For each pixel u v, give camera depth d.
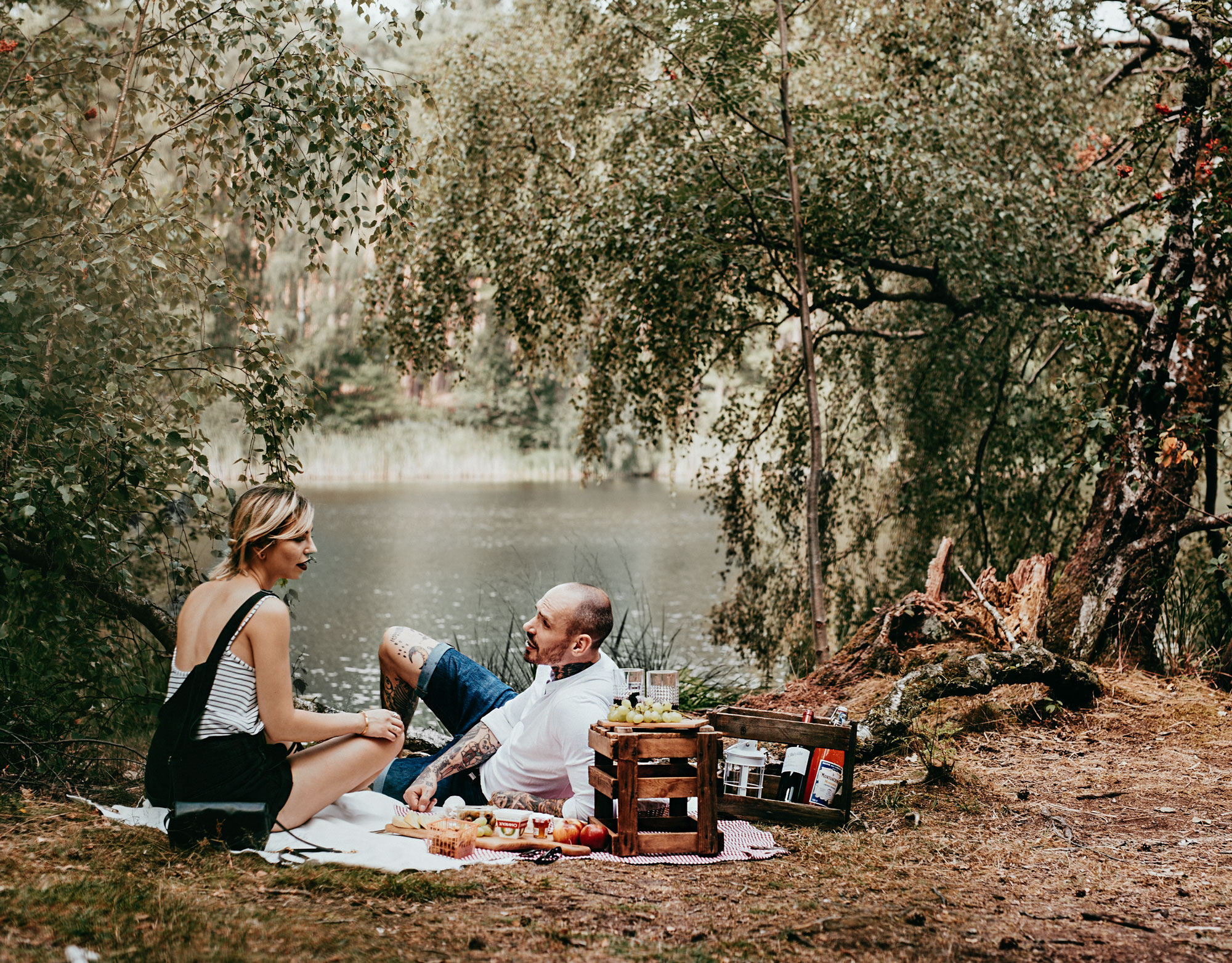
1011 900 3.10
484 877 3.06
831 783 3.97
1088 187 7.53
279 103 4.54
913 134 7.08
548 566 16.97
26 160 5.18
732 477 9.42
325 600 13.70
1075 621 6.80
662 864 3.31
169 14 5.12
